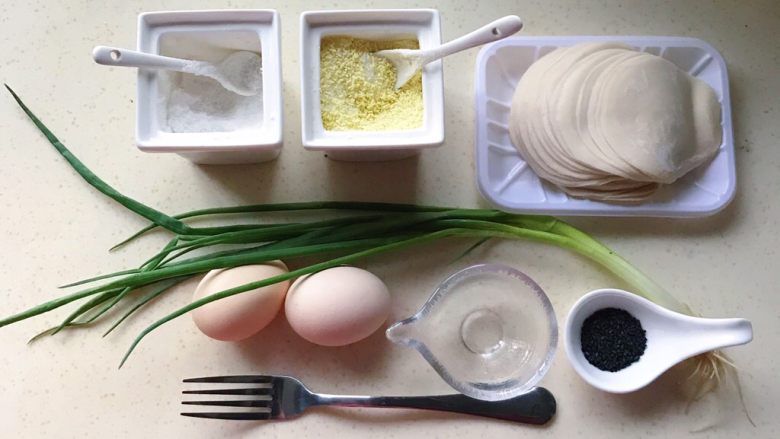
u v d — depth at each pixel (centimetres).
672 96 46
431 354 44
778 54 49
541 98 46
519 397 46
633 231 48
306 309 43
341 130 43
